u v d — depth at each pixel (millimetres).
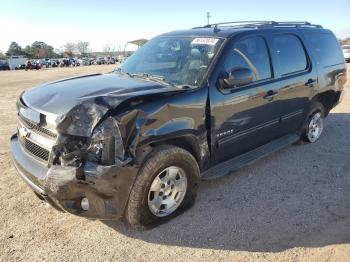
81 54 110875
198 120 3793
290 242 3402
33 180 3342
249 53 4559
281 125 5238
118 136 3098
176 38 4836
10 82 21578
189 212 3922
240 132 4422
